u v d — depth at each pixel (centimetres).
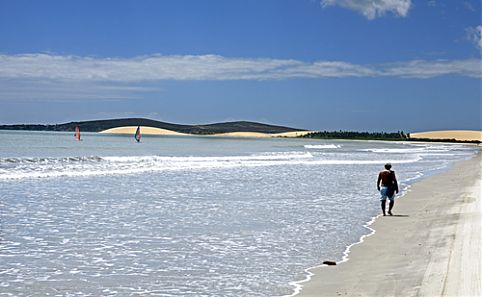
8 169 3091
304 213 1778
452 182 2870
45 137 12425
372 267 1035
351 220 1638
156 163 3969
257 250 1227
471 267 935
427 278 891
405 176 3306
